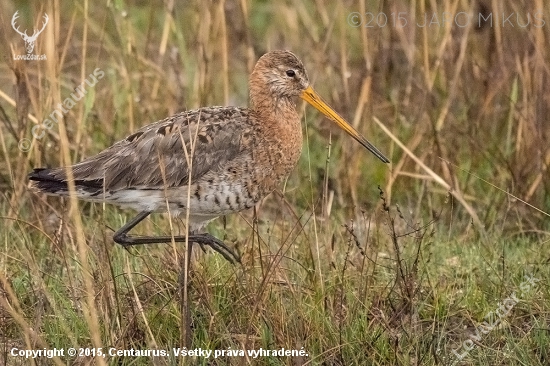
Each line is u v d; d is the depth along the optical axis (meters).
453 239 12.27
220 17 14.10
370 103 14.32
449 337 10.40
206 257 11.78
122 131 14.01
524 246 12.03
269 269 10.02
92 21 15.67
